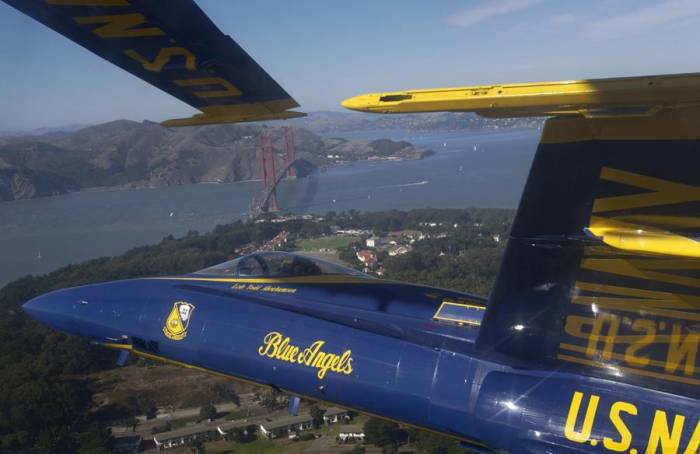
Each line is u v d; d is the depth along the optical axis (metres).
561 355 5.92
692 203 4.54
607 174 4.85
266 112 7.20
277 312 8.11
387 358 6.92
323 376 7.25
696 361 5.36
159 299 9.16
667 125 4.45
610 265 5.41
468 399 6.29
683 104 3.77
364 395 6.96
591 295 5.62
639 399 5.52
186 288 9.14
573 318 5.79
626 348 5.62
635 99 3.70
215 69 6.44
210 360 8.32
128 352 9.28
